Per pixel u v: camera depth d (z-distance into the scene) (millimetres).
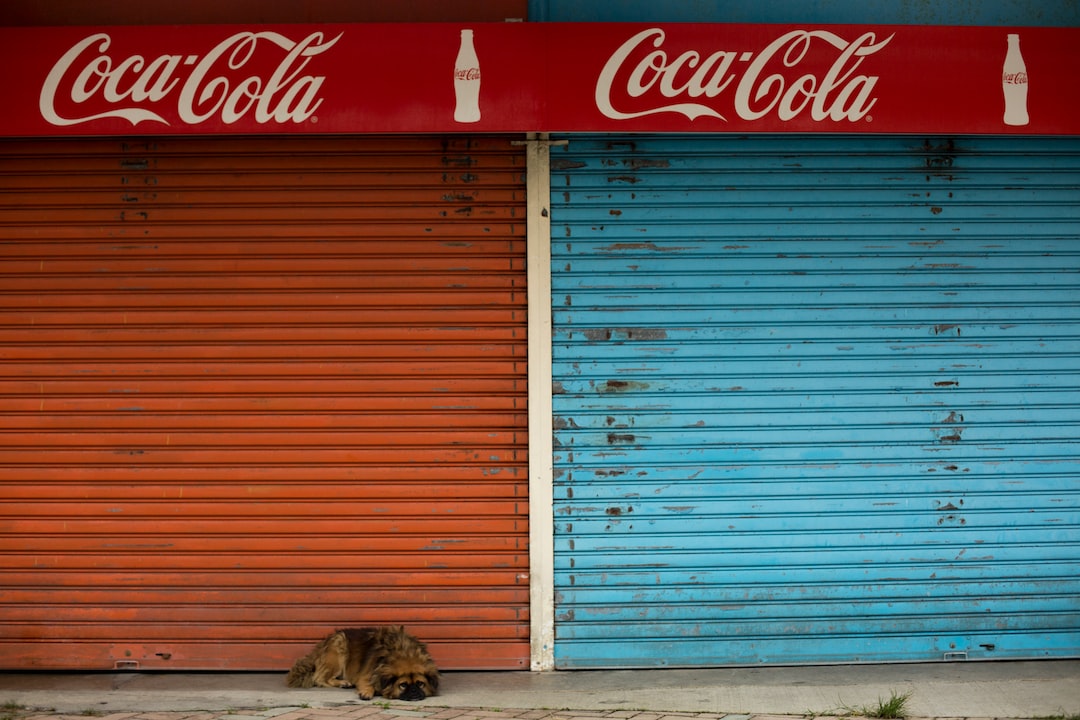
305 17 6602
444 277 6422
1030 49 6305
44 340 6430
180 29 6227
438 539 6352
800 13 6656
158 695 5781
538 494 6328
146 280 6438
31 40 6227
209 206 6461
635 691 5805
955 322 6484
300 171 6453
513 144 6418
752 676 6105
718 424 6398
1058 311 6508
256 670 6312
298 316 6422
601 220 6422
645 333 6398
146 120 6227
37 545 6371
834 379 6441
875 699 5582
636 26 6223
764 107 6254
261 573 6359
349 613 6352
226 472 6387
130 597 6352
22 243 6457
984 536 6426
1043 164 6547
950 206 6512
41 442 6398
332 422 6395
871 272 6473
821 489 6402
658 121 6238
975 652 6383
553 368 6379
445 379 6402
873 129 6266
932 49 6289
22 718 5355
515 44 6207
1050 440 6480
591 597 6328
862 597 6375
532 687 5910
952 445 6449
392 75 6203
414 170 6445
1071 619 6418
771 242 6457
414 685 5602
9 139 6465
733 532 6367
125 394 6418
